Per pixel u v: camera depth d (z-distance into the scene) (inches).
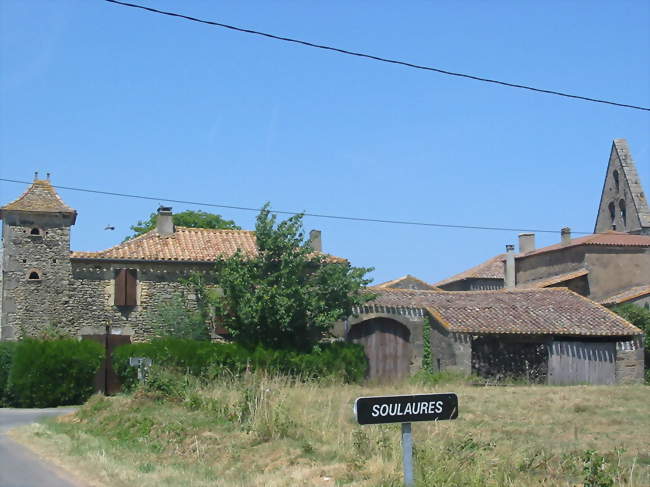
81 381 1063.6
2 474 486.3
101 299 1201.4
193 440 600.7
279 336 1137.4
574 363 1221.1
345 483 446.3
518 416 724.7
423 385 1074.7
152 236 1299.2
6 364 1050.1
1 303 1192.2
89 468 502.9
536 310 1279.5
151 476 482.0
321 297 1144.2
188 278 1234.0
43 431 689.6
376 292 1289.4
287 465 510.9
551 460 485.4
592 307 1312.7
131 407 720.3
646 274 1726.1
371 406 347.6
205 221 2081.7
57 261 1197.7
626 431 647.1
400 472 431.8
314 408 700.0
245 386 757.9
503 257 2071.9
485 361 1198.9
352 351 1153.4
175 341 1072.8
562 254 1782.7
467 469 429.4
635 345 1263.5
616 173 2117.4
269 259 1148.5
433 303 1280.8
